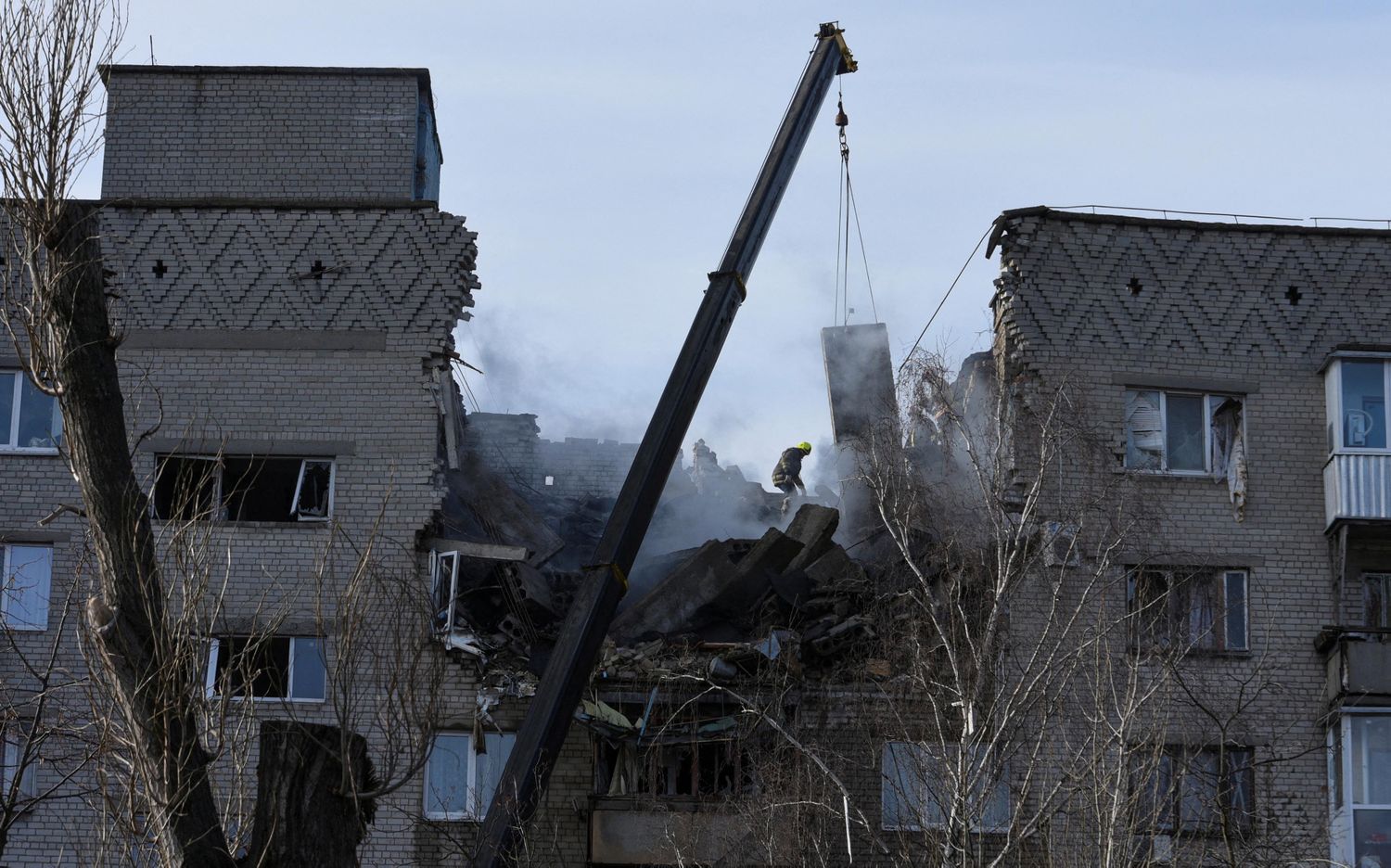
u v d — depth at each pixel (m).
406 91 61.88
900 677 48.97
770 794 45.59
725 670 50.31
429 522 53.69
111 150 60.81
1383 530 54.25
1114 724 47.41
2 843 29.98
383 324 55.59
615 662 50.69
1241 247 57.12
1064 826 44.56
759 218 56.16
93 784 49.59
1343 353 55.22
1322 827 51.59
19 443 54.22
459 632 51.78
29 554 53.38
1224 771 46.06
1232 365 56.12
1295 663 53.38
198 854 26.48
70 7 30.53
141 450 53.94
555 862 49.59
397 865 49.81
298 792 27.56
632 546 46.97
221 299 55.72
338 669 31.50
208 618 32.47
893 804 49.34
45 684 32.12
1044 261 56.19
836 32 64.94
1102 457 52.97
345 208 56.56
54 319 27.91
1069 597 51.78
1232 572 54.38
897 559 53.84
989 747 41.16
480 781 50.75
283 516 54.38
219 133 61.25
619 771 50.81
